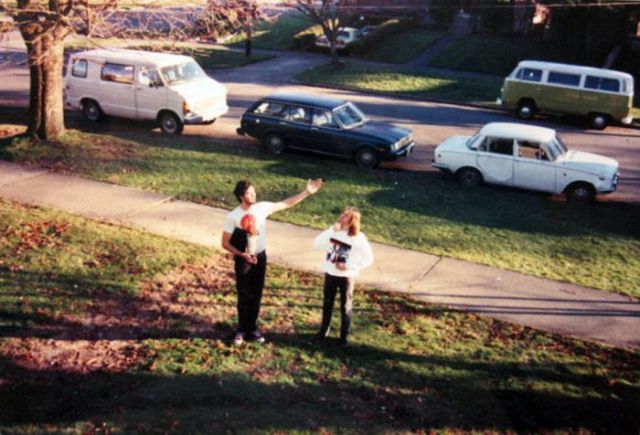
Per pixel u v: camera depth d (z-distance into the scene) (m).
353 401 6.44
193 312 8.10
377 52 35.75
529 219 13.11
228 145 17.55
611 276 10.43
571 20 31.70
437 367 7.24
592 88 22.75
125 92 18.50
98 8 12.50
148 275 9.07
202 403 6.18
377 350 7.52
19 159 14.93
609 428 6.34
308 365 7.05
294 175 14.95
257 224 6.74
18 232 10.32
